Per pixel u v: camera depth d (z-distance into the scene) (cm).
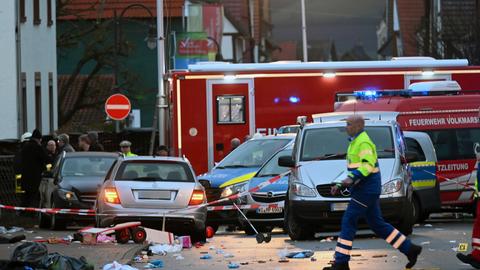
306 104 7075
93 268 3198
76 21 14438
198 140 7025
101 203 4666
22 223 6119
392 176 4475
